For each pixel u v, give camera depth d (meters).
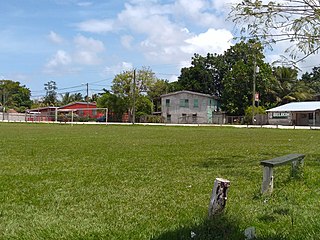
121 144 17.80
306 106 55.72
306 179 7.47
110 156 12.55
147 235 4.27
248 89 63.81
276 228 4.49
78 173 8.92
